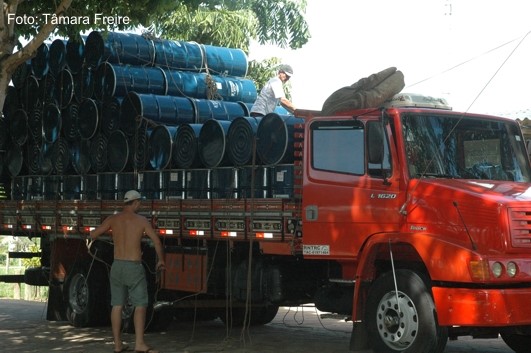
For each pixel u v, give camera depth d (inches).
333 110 372.8
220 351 399.2
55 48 530.0
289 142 378.6
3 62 437.1
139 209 456.1
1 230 578.9
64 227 516.7
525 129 482.6
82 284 509.4
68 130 516.7
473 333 339.6
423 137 355.3
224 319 507.8
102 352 402.0
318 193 368.5
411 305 335.0
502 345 421.4
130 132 466.3
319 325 516.1
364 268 352.2
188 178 430.6
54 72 532.1
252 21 912.3
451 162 358.0
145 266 463.2
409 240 336.8
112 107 479.8
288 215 375.2
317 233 368.8
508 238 323.0
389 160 352.2
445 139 359.6
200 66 513.7
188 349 406.6
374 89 368.2
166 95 490.3
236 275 414.9
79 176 509.7
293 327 505.7
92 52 496.4
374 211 353.7
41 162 545.3
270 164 385.7
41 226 539.2
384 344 343.0
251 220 389.4
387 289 343.3
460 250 321.4
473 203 329.7
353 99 365.7
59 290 532.7
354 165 361.1
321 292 384.5
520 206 327.3
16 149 569.0
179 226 431.5
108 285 501.0
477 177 362.3
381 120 352.5
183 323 528.4
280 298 394.0
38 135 547.8
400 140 350.3
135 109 461.4
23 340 449.4
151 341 439.8
